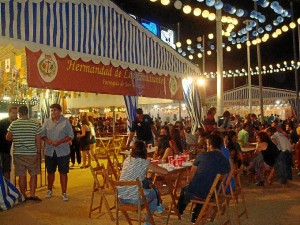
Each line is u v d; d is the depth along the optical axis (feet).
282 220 20.15
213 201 18.29
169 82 34.86
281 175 28.94
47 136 24.82
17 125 24.27
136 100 34.12
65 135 24.82
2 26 20.67
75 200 24.94
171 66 34.32
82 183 31.37
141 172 17.76
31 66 21.93
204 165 18.52
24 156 24.26
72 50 24.67
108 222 20.02
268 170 29.81
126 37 29.09
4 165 25.38
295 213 21.49
